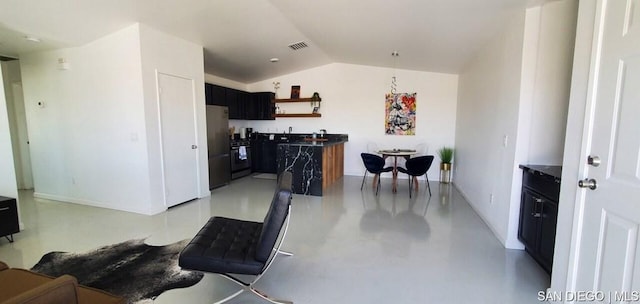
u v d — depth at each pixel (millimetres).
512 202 2814
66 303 1009
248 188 5453
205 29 3955
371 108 6621
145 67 3662
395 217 3814
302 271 2432
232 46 4730
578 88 1736
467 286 2215
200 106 4609
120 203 4047
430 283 2258
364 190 5363
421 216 3861
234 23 3840
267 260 1902
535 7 2584
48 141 4414
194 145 4539
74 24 3365
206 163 4801
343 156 6836
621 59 1420
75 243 2949
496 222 3217
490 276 2354
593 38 1611
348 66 6664
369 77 6562
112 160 3990
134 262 2561
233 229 2299
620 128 1421
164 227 3402
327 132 6941
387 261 2605
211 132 5273
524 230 2703
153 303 2000
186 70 4309
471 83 4680
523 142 2725
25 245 2900
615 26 1461
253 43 4688
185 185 4418
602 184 1531
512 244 2867
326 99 6875
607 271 1490
